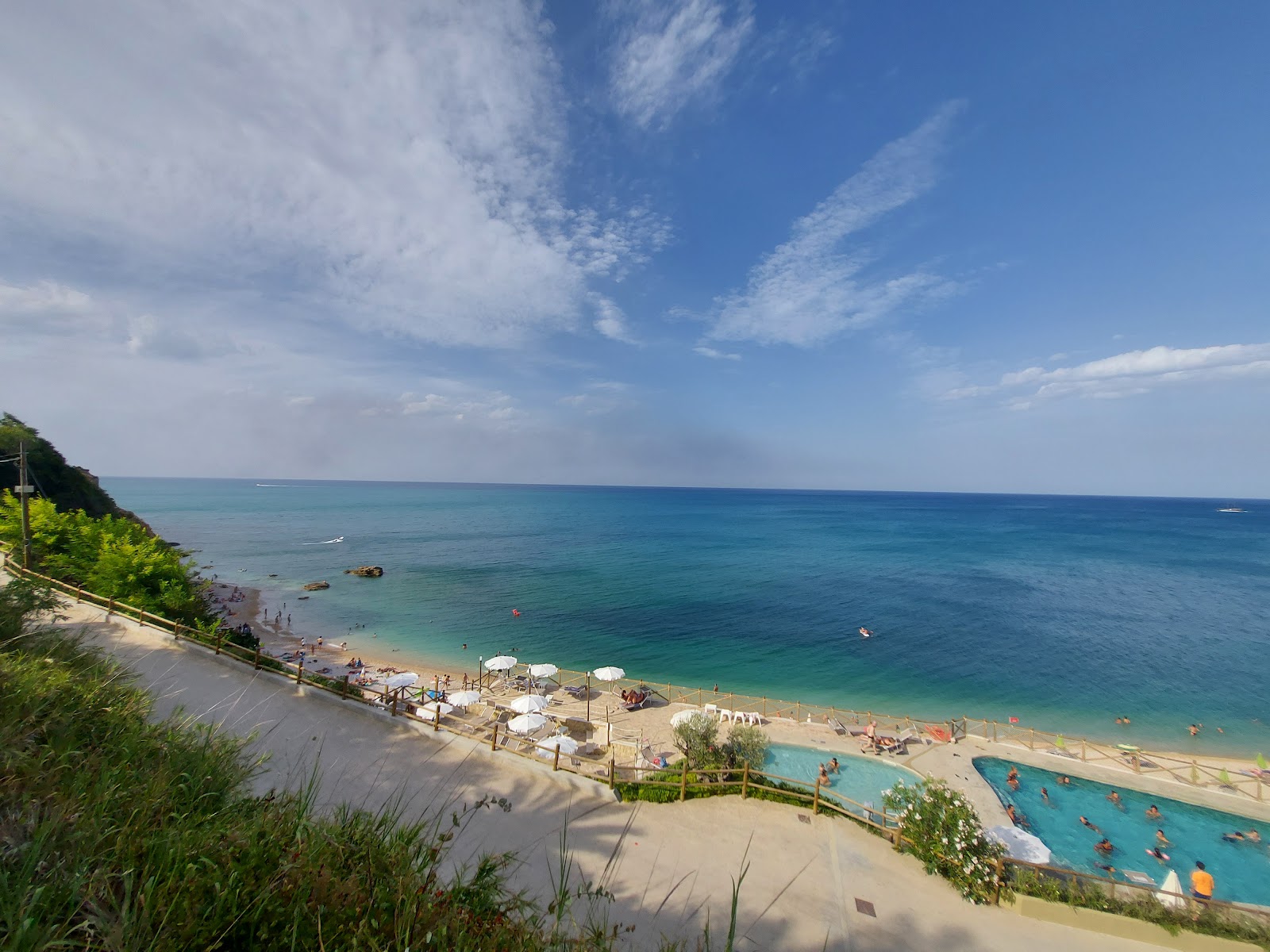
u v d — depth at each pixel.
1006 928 9.19
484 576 66.50
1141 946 9.03
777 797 12.66
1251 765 25.52
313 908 3.58
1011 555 90.06
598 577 66.56
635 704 28.61
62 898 3.00
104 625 19.56
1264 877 16.83
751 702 31.45
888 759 22.62
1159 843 18.27
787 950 8.18
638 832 10.87
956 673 37.25
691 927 8.29
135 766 4.80
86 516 32.31
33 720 4.89
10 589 9.57
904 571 72.81
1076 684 35.53
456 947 3.62
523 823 10.63
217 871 3.39
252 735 6.71
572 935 5.74
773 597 56.97
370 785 11.14
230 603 51.12
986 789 20.88
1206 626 48.69
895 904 9.52
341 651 38.84
